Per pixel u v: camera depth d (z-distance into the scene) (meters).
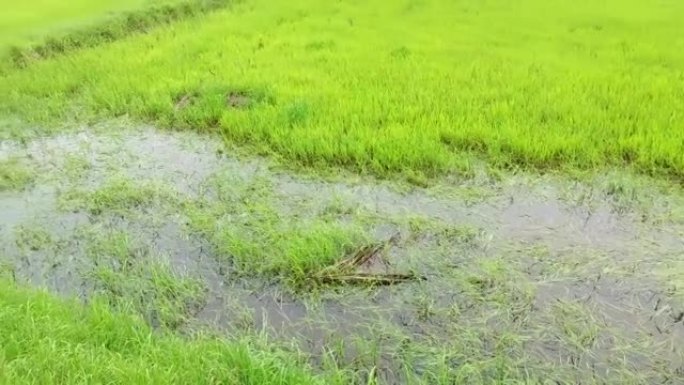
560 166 9.52
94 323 5.61
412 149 9.68
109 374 4.53
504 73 13.41
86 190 9.53
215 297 6.78
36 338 4.92
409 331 6.06
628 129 10.01
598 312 6.21
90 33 18.77
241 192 9.13
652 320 6.07
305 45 16.67
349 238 7.43
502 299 6.45
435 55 15.23
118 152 10.95
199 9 22.67
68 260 7.66
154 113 12.53
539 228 7.91
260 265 7.20
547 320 6.12
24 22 19.05
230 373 4.88
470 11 20.77
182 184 9.63
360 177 9.48
